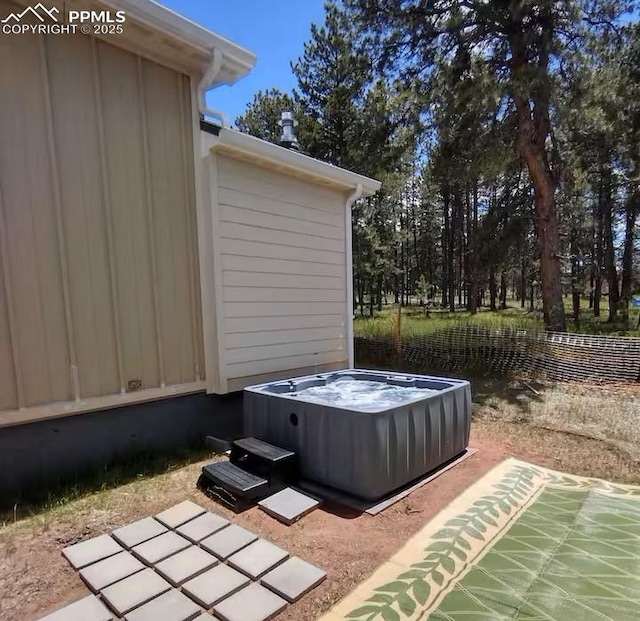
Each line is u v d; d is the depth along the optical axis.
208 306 3.98
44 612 1.79
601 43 7.46
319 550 2.28
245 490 2.70
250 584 1.96
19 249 2.90
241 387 4.27
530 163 8.34
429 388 4.02
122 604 1.81
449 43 7.97
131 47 3.40
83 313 3.21
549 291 8.47
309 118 13.13
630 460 3.61
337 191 5.41
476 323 9.82
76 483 3.08
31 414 2.96
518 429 4.47
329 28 12.14
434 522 2.59
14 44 2.86
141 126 3.50
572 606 1.83
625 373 6.15
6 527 2.48
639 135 8.38
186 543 2.29
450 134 8.02
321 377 4.38
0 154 2.81
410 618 1.77
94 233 3.26
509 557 2.21
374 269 15.41
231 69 3.88
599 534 2.44
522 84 6.77
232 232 4.14
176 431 3.84
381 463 2.83
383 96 9.05
